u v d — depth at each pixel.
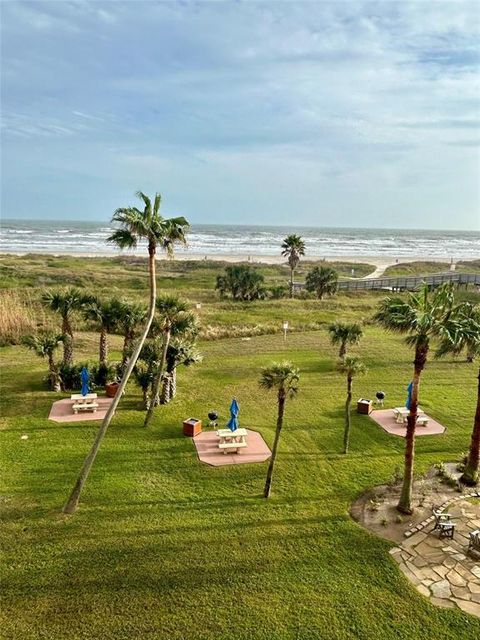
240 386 24.22
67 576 10.59
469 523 13.01
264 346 32.38
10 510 12.98
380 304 14.14
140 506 13.33
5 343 30.50
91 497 13.70
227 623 9.45
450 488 14.81
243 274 56.16
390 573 10.95
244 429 18.33
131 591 10.22
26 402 21.03
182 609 9.77
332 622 9.52
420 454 17.08
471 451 14.95
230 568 10.96
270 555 11.43
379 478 15.26
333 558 11.40
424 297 12.83
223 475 15.21
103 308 23.22
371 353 30.64
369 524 12.83
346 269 96.25
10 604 9.80
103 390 23.02
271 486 14.59
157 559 11.20
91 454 13.05
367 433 18.78
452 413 21.06
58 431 18.16
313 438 18.23
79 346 30.59
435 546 11.98
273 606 9.90
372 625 9.48
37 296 40.44
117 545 11.66
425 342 12.22
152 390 20.55
